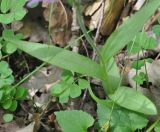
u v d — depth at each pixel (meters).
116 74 0.35
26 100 0.41
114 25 0.45
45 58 0.33
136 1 0.45
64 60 0.33
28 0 0.46
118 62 0.41
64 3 0.47
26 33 0.47
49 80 0.42
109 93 0.34
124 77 0.40
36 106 0.40
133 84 0.39
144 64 0.37
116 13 0.45
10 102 0.37
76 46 0.43
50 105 0.40
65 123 0.31
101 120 0.33
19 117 0.40
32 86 0.42
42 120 0.39
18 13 0.39
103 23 0.44
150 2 0.32
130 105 0.32
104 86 0.34
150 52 0.41
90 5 0.45
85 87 0.36
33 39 0.46
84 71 0.32
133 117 0.32
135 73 0.39
